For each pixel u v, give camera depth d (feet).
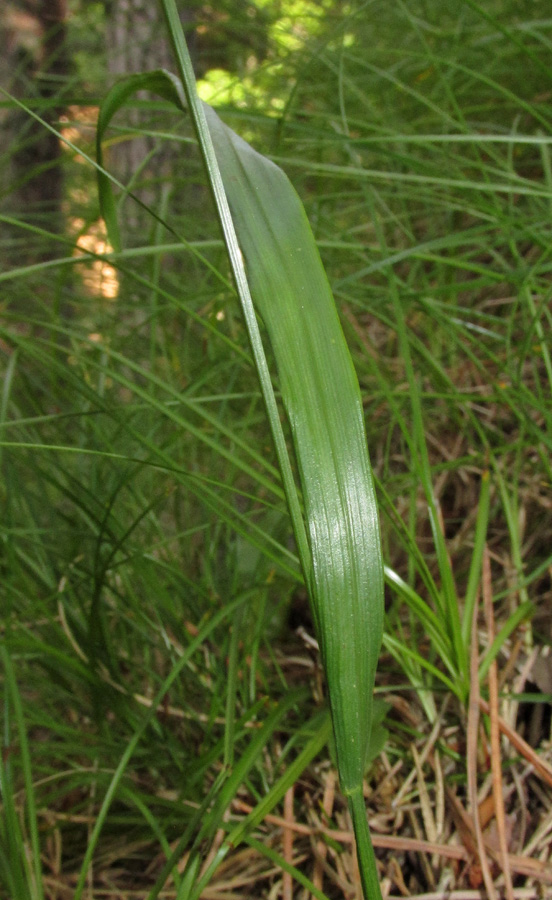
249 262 0.42
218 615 0.77
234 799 0.79
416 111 1.67
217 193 0.40
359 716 0.38
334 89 1.55
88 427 1.11
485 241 1.16
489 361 1.23
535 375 0.99
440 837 0.73
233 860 0.77
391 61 1.73
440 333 1.34
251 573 1.02
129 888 0.82
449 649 0.73
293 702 0.76
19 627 0.94
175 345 1.47
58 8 2.83
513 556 0.90
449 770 0.78
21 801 0.92
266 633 1.03
